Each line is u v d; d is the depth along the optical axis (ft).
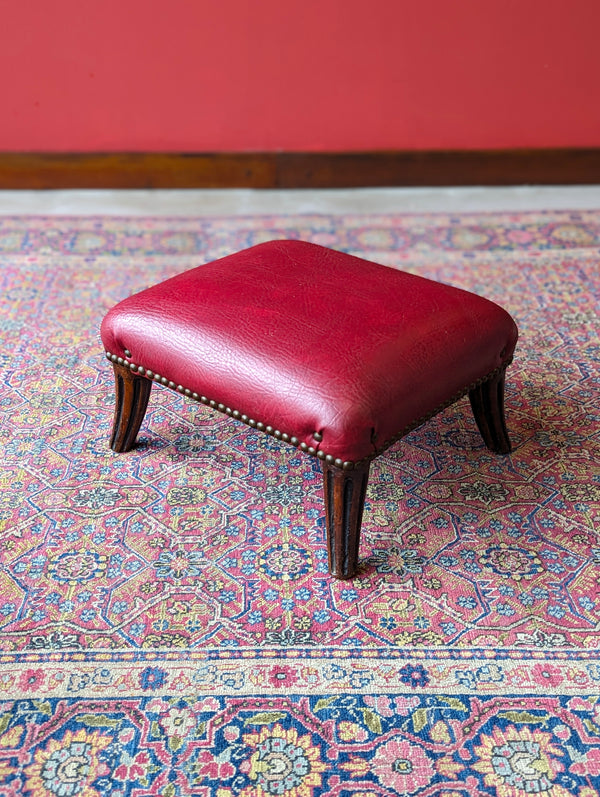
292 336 3.87
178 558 4.13
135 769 3.11
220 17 8.11
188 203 8.58
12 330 6.19
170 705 3.36
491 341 4.21
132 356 4.30
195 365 3.97
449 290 4.35
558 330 6.22
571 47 8.38
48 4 7.97
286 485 4.64
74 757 3.15
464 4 8.13
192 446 4.96
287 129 8.73
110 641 3.66
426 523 4.36
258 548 4.20
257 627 3.74
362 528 4.33
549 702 3.38
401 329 3.93
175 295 4.30
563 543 4.22
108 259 7.33
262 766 3.12
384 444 3.70
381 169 8.90
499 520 4.38
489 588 3.95
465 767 3.12
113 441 4.86
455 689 3.44
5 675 3.49
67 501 4.50
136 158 8.71
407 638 3.68
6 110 8.46
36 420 5.18
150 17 8.09
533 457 4.86
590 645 3.65
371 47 8.33
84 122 8.57
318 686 3.45
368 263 4.62
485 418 4.72
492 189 8.95
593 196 8.76
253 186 8.94
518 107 8.70
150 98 8.49
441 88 8.57
